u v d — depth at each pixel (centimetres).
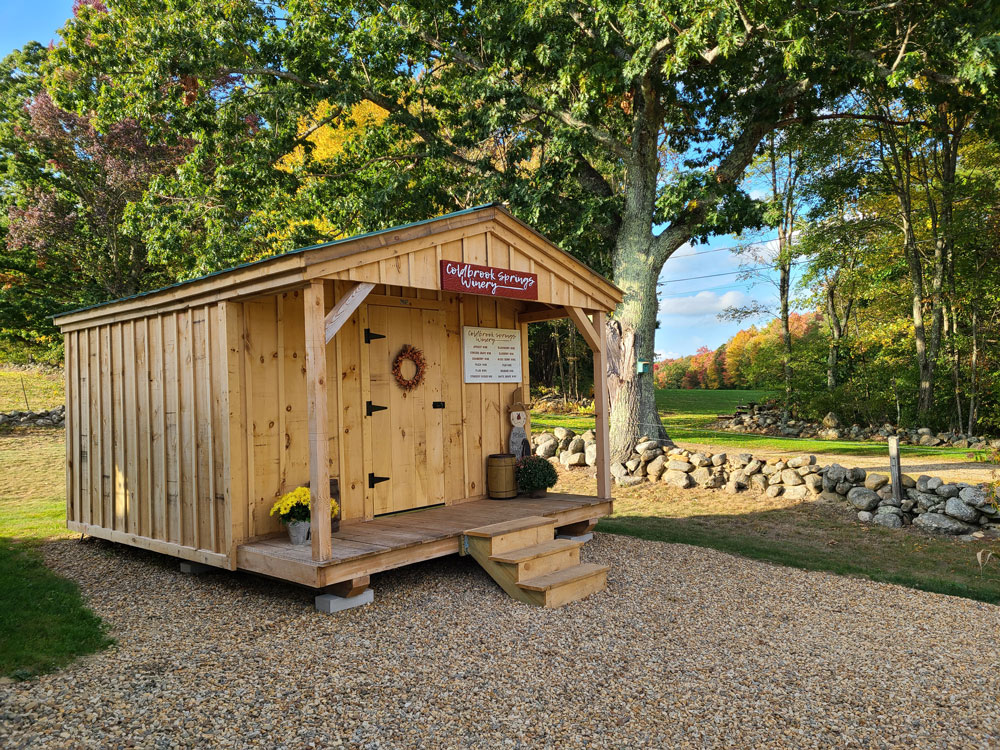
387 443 706
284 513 575
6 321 2222
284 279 518
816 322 4050
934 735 349
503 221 680
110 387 727
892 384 2144
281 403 617
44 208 2130
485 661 430
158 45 1423
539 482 806
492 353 834
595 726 352
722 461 1176
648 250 1355
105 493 738
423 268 597
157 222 1559
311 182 1678
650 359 1341
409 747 327
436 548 591
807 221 2125
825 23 1168
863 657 454
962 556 760
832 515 958
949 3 1139
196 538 607
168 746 319
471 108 1516
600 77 1222
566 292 762
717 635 490
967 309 2002
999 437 1855
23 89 2255
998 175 1773
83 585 593
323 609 518
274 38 1507
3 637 447
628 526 893
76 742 318
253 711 354
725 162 1380
